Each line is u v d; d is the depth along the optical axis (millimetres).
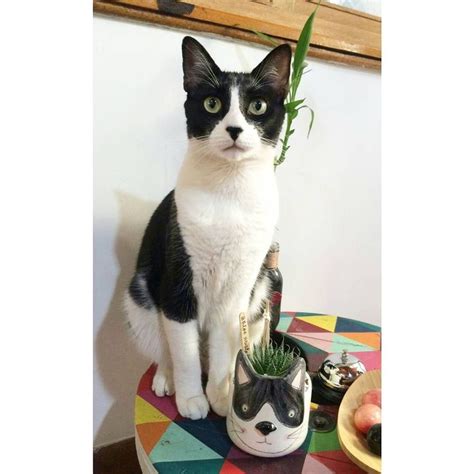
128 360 1044
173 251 776
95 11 872
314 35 1094
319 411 769
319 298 1340
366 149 1298
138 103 958
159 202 1021
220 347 834
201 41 1001
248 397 631
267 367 663
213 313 838
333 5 1134
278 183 1193
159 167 1007
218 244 751
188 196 757
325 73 1179
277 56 749
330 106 1212
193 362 786
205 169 757
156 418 754
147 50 946
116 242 995
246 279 807
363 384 755
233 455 657
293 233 1251
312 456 660
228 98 730
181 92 998
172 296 782
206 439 696
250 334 906
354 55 1184
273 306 964
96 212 960
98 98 918
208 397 801
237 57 1051
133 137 966
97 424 1030
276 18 1051
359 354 961
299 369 632
